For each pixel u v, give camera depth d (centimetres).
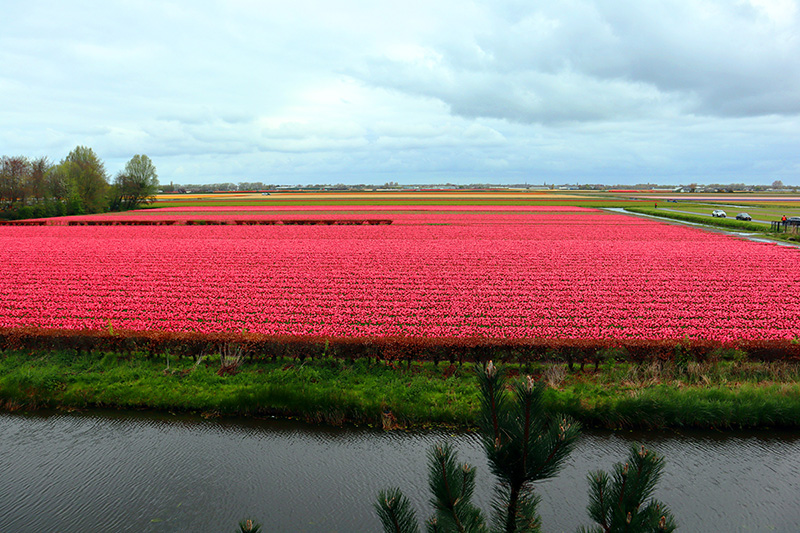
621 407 1593
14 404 1725
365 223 7931
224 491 1249
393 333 2497
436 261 4372
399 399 1678
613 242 5566
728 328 2612
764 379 1878
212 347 2027
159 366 1986
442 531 473
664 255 4634
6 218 9531
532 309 2936
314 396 1673
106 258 4497
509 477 457
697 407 1593
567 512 1147
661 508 473
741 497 1227
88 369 1950
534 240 5756
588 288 3425
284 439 1520
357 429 1586
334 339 2003
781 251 4822
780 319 2762
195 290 3366
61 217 9662
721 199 18400
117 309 2936
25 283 3553
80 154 12400
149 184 13662
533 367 1939
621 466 493
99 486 1273
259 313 2861
